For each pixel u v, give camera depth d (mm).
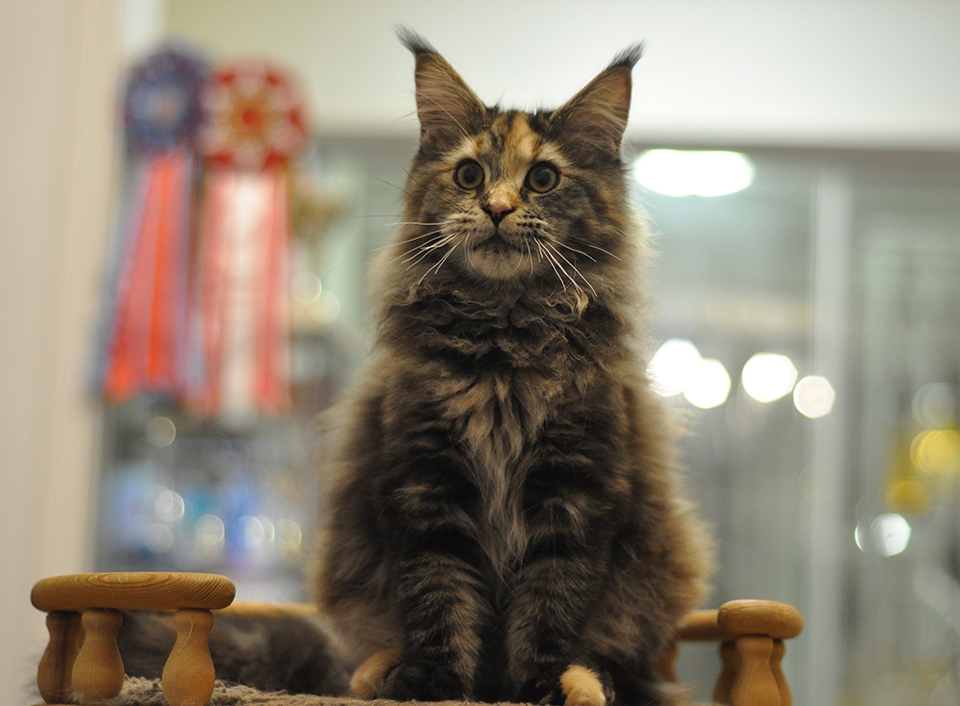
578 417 1532
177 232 3230
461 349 1610
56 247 2943
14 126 2934
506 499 1548
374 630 1642
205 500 3668
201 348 3275
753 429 4828
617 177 1855
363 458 1652
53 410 2916
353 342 4195
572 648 1497
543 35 4027
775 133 4047
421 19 4059
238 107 3434
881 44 4066
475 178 1764
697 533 1797
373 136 4070
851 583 4688
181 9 4117
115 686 1262
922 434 4766
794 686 4641
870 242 4762
